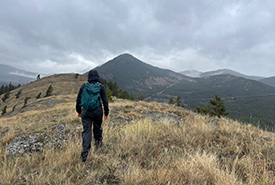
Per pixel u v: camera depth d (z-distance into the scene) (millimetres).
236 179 2102
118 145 3414
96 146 3357
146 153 3031
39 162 2969
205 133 3871
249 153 2898
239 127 4484
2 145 4137
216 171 2250
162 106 12617
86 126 2934
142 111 9508
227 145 3250
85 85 3000
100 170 2367
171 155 2865
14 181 2131
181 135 3797
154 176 2131
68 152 2994
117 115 7836
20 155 3611
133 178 2023
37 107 27781
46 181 2090
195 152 2891
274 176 2238
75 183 2045
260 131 4402
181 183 1980
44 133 4754
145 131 4340
